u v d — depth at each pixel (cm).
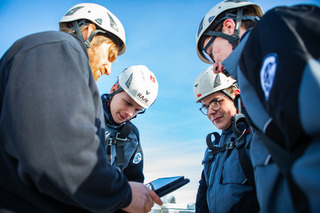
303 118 61
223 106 302
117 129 322
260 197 93
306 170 61
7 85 93
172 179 202
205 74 324
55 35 112
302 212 61
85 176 91
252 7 182
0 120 91
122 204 116
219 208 234
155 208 319
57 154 85
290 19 80
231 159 243
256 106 93
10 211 97
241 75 101
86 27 172
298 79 65
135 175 324
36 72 93
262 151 99
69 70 100
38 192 100
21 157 85
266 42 82
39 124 85
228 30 175
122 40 199
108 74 177
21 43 110
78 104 95
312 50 69
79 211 112
